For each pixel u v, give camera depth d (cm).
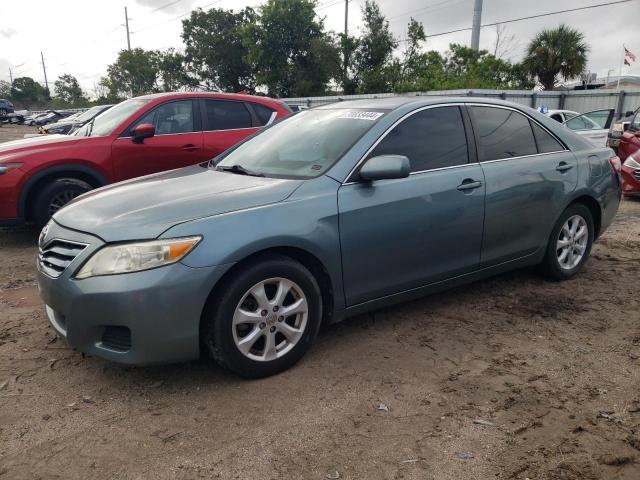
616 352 356
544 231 456
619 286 482
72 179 629
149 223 291
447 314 418
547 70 2992
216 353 303
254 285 304
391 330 388
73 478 238
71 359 346
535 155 451
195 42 4472
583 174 477
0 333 385
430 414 285
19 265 555
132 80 5097
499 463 247
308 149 377
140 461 249
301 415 284
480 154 413
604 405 294
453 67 3212
